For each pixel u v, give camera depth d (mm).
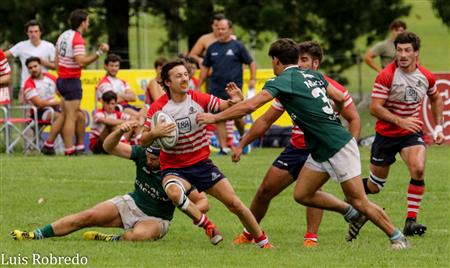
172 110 27062
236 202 27297
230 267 24422
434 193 39625
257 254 26453
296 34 78562
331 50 79812
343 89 28391
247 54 52531
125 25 77562
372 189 33031
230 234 31203
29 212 34656
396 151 32250
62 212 34719
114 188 40062
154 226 28844
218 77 52125
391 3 79750
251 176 43344
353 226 28922
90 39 76250
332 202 27734
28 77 52531
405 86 31906
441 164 48812
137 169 28812
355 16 78375
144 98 56281
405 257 26047
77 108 50938
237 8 76625
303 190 27109
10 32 74375
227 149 52875
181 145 27125
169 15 78625
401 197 38750
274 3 76875
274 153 53594
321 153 26453
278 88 26219
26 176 42594
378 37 79438
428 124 59656
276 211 35688
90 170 44625
